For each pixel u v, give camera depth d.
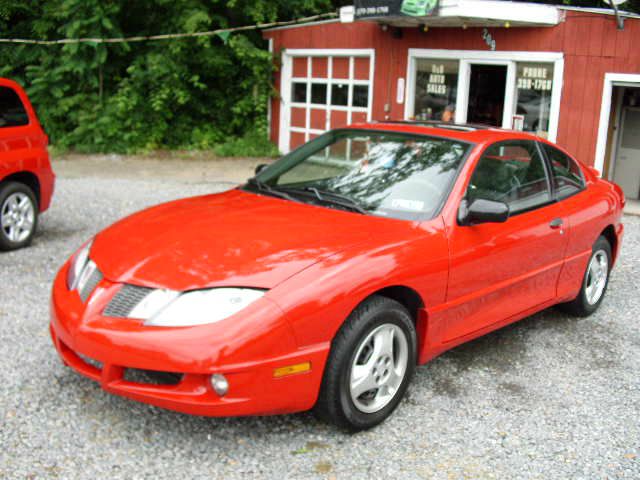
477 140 4.44
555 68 11.36
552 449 3.54
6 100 7.14
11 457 3.24
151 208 4.44
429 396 4.07
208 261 3.41
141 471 3.18
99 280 3.52
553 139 11.56
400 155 4.45
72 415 3.64
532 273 4.63
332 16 17.41
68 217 8.84
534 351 4.86
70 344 3.39
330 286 3.30
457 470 3.30
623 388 4.30
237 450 3.39
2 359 4.29
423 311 3.85
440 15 11.06
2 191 6.94
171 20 15.98
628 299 6.16
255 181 4.77
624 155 11.95
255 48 15.73
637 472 3.35
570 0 14.45
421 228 3.88
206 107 17.12
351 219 3.93
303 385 3.28
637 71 10.52
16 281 6.00
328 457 3.36
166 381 3.30
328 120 15.18
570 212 4.97
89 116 16.00
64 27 15.55
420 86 13.33
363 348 3.52
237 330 3.10
